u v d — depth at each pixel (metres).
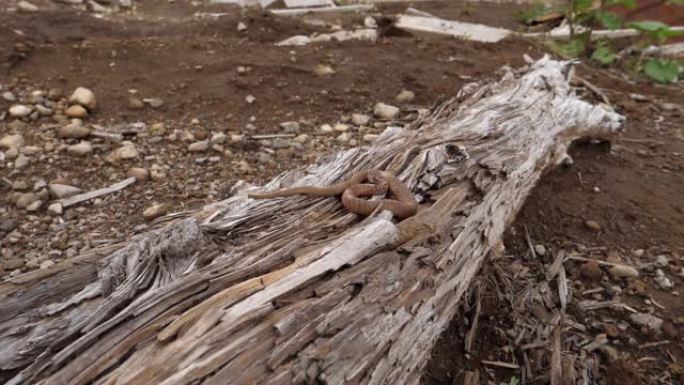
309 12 1.54
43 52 0.88
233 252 0.35
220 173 0.64
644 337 0.44
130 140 0.70
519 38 1.24
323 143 0.73
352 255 0.33
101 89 0.81
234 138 0.71
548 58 0.77
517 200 0.51
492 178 0.47
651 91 0.99
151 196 0.59
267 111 0.80
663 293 0.48
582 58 1.16
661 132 0.80
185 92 0.82
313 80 0.89
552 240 0.56
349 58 0.98
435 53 1.04
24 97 0.76
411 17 1.45
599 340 0.44
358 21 1.42
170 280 0.33
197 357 0.26
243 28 1.15
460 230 0.40
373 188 0.43
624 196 0.63
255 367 0.26
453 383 0.40
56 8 1.26
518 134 0.53
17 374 0.28
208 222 0.39
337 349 0.28
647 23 1.06
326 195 0.43
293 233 0.38
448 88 0.89
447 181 0.45
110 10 1.39
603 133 0.69
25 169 0.61
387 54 1.01
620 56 1.19
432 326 0.36
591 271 0.51
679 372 0.41
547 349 0.43
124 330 0.29
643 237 0.56
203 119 0.77
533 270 0.52
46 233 0.52
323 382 0.27
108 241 0.51
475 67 0.98
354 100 0.85
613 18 1.10
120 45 0.94
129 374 0.26
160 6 1.52
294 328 0.28
